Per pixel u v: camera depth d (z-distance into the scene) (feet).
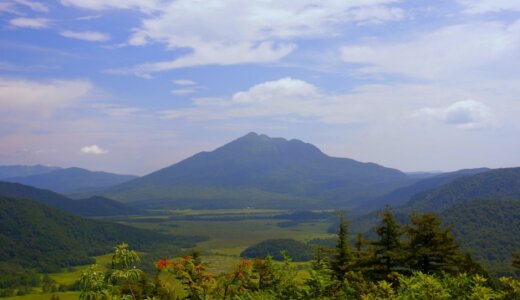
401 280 38.70
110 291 30.60
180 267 40.24
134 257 31.17
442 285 38.70
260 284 43.52
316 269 46.39
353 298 41.45
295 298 41.42
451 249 86.48
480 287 36.32
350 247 87.97
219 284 40.83
